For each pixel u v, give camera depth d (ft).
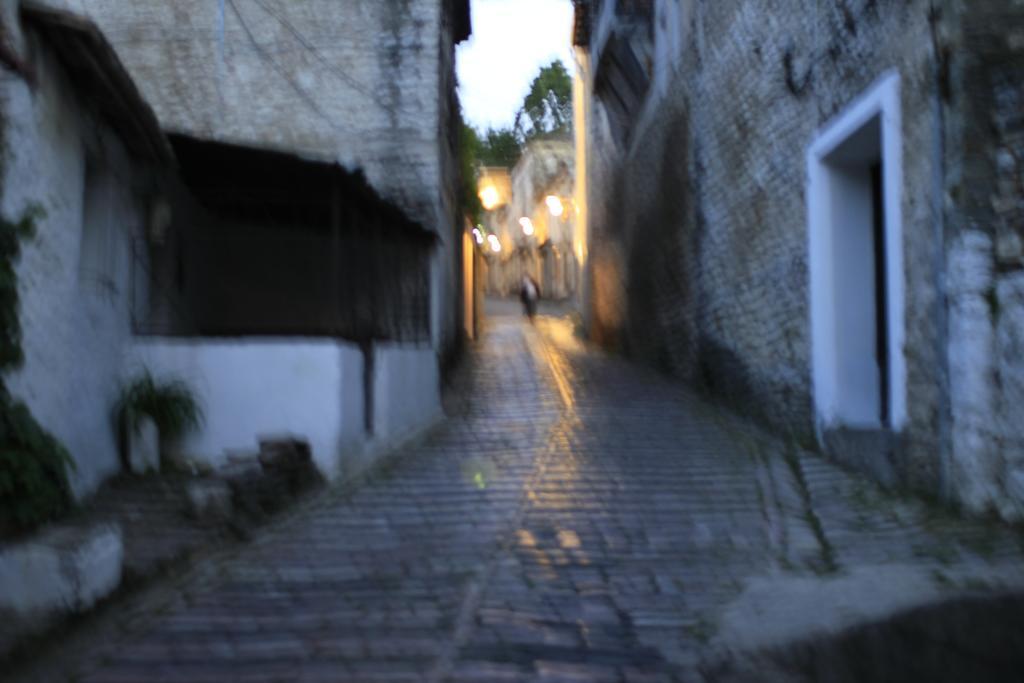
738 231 45.09
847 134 31.48
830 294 34.01
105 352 29.68
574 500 31.09
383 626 20.42
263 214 40.55
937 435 26.04
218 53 51.11
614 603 22.03
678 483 32.94
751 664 18.11
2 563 18.93
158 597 22.24
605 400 51.67
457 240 69.92
